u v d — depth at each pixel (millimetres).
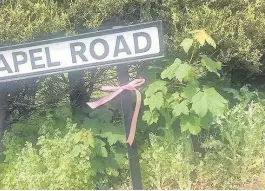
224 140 2861
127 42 2365
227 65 3010
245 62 2924
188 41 2648
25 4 2672
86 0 2656
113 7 2680
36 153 2770
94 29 2688
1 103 2994
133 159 2441
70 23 2691
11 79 2443
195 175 2793
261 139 2902
